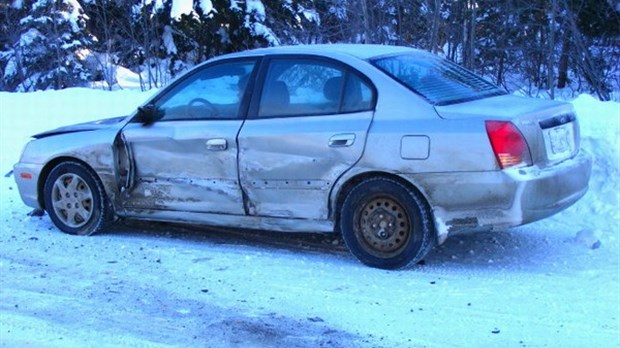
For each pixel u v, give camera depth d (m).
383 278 5.08
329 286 4.95
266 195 5.53
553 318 4.32
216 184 5.71
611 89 13.45
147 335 4.18
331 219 5.38
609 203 6.36
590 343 3.98
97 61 17.08
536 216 4.91
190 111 5.88
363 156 5.13
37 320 4.43
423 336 4.12
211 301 4.71
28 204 6.62
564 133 5.26
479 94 5.47
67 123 10.66
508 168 4.78
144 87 16.30
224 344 4.06
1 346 4.06
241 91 5.68
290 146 5.37
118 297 4.81
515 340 4.04
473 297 4.69
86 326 4.33
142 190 6.05
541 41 13.09
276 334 4.19
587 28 13.65
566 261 5.38
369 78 5.25
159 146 5.90
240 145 5.55
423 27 12.73
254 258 5.62
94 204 6.26
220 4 15.89
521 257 5.51
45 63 17.30
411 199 5.05
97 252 5.85
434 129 4.94
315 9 14.27
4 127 10.63
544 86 13.18
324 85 5.41
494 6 13.23
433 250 5.72
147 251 5.86
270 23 16.06
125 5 16.59
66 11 17.08
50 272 5.35
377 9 12.55
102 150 6.12
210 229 6.54
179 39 16.70
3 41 17.83
